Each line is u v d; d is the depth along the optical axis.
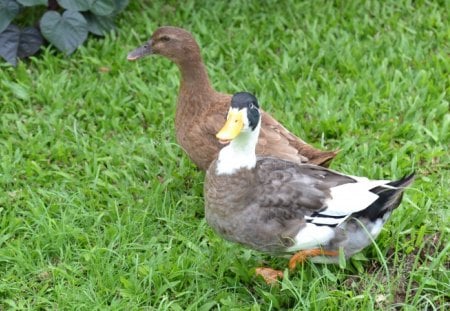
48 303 6.05
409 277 6.21
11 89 8.62
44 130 8.13
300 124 8.13
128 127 8.23
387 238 6.50
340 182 5.95
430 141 7.95
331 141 7.92
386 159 7.65
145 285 6.15
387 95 8.56
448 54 9.36
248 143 5.76
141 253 6.50
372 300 5.80
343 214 5.78
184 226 6.83
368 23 9.82
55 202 7.08
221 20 10.07
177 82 8.80
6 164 7.46
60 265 6.41
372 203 5.84
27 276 6.32
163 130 8.13
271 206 5.80
